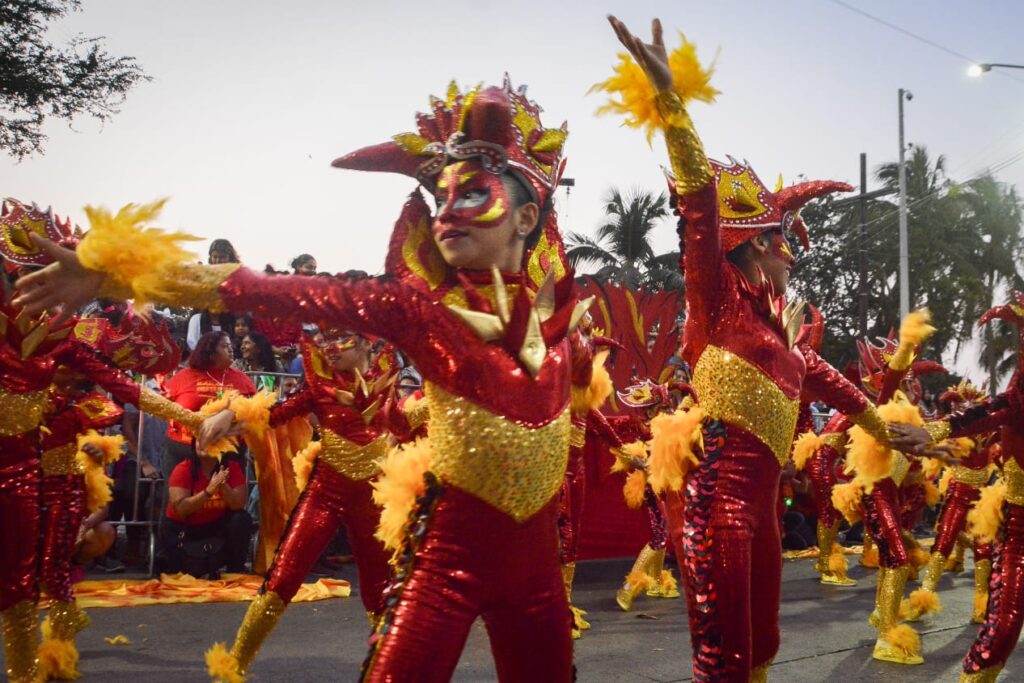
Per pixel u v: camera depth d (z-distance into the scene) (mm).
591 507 8031
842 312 29266
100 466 4543
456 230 2250
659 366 8414
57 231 4012
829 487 6180
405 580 2111
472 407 2086
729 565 2893
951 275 28031
